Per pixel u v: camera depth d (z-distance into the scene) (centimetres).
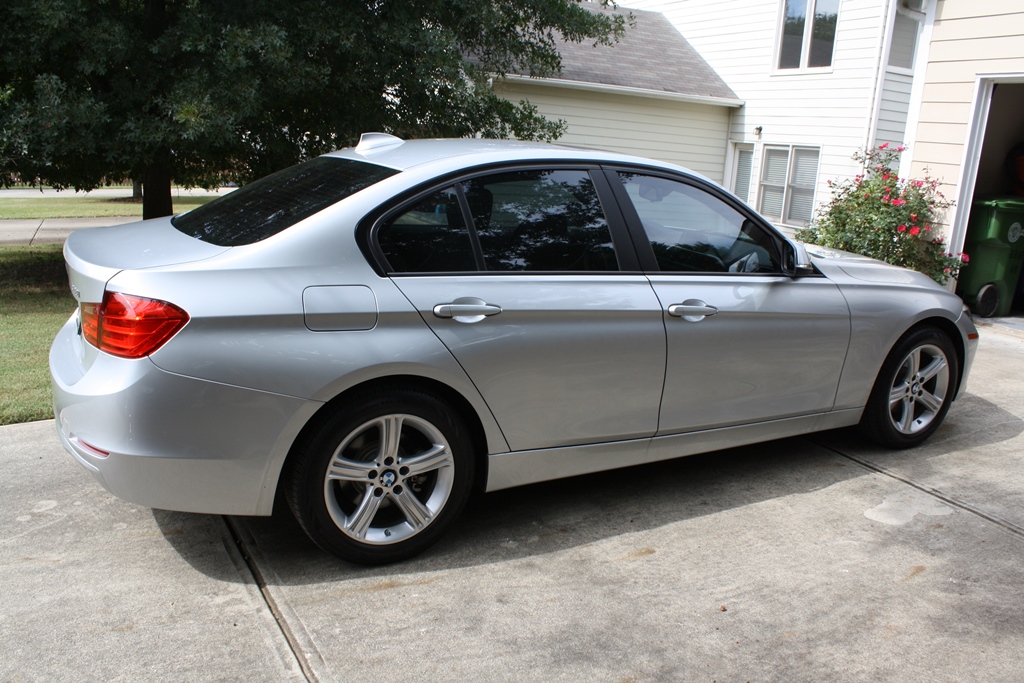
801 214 1360
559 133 1045
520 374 320
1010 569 329
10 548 317
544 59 1004
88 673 244
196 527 341
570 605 293
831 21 1256
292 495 294
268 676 247
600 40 1016
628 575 315
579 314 329
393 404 298
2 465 392
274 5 798
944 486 413
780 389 397
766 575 319
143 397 264
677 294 356
